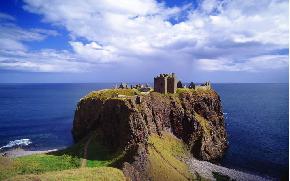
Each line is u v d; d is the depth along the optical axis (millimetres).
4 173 68938
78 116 131500
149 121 106188
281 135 152375
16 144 132875
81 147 101688
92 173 59938
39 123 187625
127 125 98188
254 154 120188
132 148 82062
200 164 103688
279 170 101625
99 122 116750
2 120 199000
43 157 92250
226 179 90625
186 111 122938
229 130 163750
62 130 163625
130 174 69625
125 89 131500
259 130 164750
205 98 134875
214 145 120750
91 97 129625
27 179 54469
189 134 119000
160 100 119188
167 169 85812
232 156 118500
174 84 127562
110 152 96375
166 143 108312
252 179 91812
